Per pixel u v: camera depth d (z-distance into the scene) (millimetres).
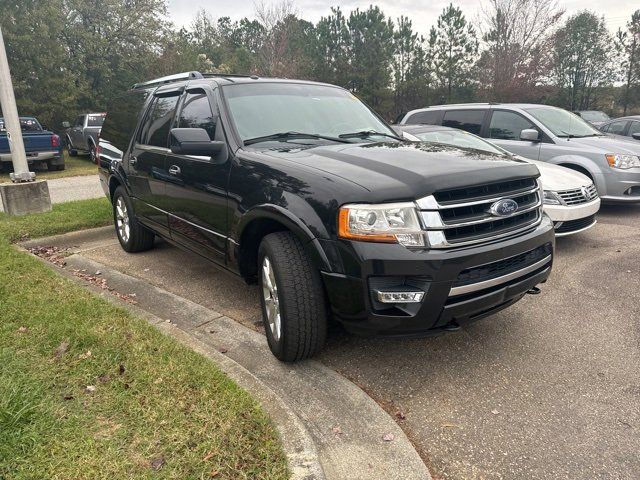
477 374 3279
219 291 4719
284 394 2965
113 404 2594
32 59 20969
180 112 4574
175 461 2213
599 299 4520
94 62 25453
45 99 21797
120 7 26391
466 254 2799
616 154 7504
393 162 3123
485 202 2967
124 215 5980
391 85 36281
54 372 2879
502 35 27375
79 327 3404
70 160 20156
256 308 4320
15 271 4637
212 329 3828
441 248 2775
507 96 27453
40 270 4672
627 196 7566
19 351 3100
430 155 3352
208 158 3887
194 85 4523
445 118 9578
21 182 7430
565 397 3021
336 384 3066
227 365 3070
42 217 7211
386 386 3148
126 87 27531
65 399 2633
